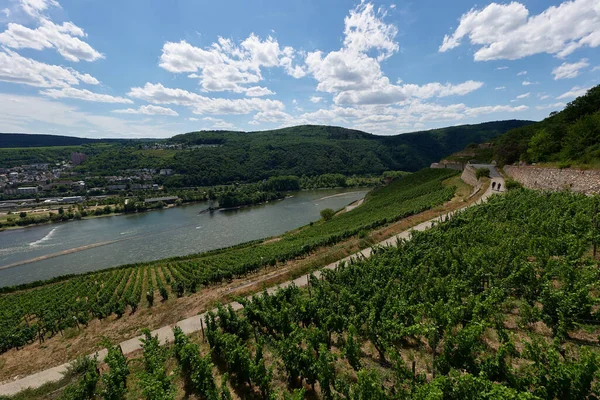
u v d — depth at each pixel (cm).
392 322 1327
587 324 1167
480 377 926
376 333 1345
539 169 4200
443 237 2580
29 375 1769
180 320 2164
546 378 938
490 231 2420
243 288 2606
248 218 10306
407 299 1634
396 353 1114
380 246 2919
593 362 859
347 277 2170
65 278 5359
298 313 1681
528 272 1469
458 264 1906
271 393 1125
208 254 6153
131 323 2359
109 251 7312
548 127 6378
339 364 1321
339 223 6241
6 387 1653
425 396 893
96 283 4678
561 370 888
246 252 5338
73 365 1638
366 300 1728
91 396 1345
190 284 3478
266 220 9875
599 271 1412
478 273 1633
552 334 1230
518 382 930
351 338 1227
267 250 5053
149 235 8594
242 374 1291
